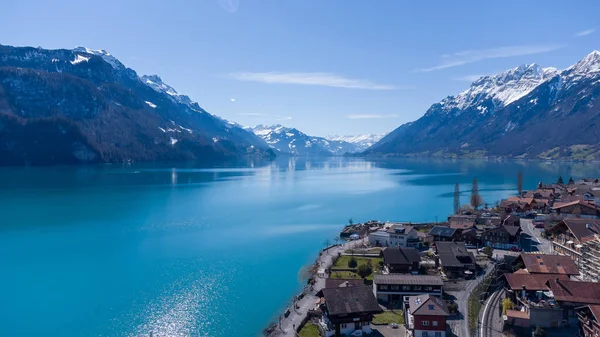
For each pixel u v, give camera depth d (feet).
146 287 299.79
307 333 230.48
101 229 480.23
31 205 623.77
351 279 303.89
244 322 247.09
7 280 312.91
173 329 238.48
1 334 231.91
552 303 220.23
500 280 283.38
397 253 318.86
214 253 387.14
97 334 232.94
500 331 216.74
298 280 317.42
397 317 242.99
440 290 262.67
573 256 312.09
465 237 398.83
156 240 433.07
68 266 345.51
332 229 495.41
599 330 192.95
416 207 649.61
